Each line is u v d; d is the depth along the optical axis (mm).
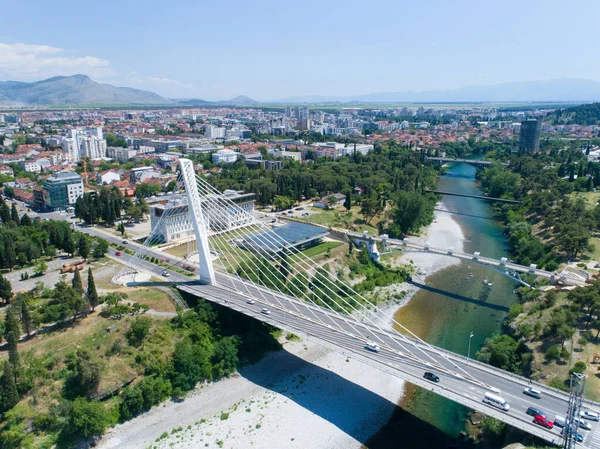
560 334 120250
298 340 148000
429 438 106062
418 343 122250
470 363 113125
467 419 112625
